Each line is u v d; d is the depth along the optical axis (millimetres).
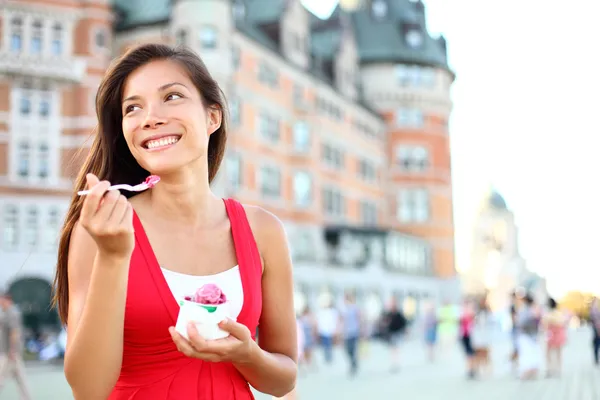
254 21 46719
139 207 2180
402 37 59781
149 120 2059
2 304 11766
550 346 18406
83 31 35875
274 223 2314
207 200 2207
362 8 61438
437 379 17250
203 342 1813
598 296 22094
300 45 47750
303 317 20969
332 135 50469
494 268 125250
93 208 1740
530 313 17172
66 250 2170
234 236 2197
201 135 2131
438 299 57906
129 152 2279
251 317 2135
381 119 58312
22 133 34406
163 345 2002
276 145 44031
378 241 50094
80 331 1787
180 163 2082
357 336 19000
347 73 54562
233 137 39625
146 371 2002
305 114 46531
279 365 2070
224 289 2109
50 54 35094
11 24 34688
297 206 45812
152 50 2146
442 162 59656
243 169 40531
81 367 1795
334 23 55438
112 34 38594
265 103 42906
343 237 48812
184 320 1836
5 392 13930
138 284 2002
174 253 2111
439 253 58688
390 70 58594
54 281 2191
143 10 38875
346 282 45875
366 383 16172
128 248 1779
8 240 33562
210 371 2037
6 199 33750
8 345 11641
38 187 34281
